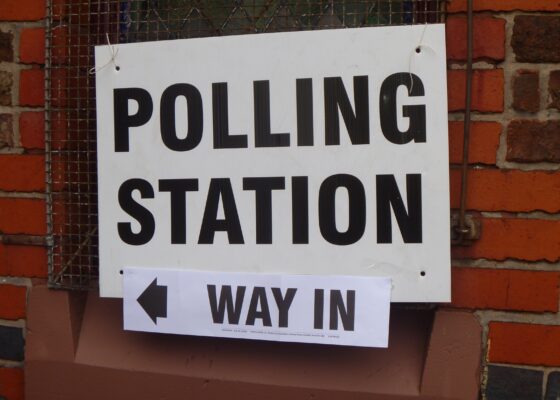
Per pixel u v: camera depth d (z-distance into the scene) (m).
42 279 2.25
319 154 2.10
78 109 2.23
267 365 2.15
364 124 2.08
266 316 2.11
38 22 2.24
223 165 2.13
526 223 2.08
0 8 2.25
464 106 2.08
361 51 2.08
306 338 2.10
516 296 2.08
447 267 2.06
